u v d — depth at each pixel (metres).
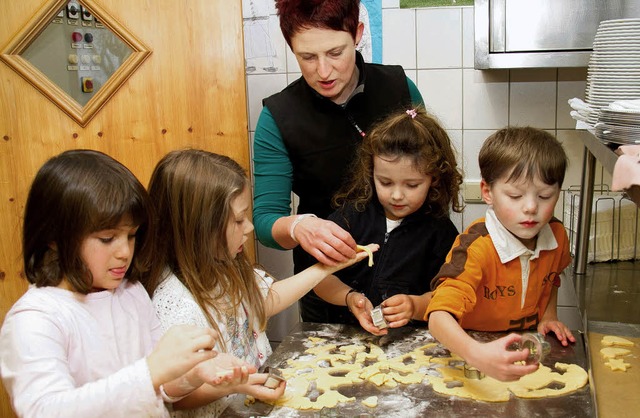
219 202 1.14
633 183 0.71
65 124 1.98
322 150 1.52
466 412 0.93
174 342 0.87
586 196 1.60
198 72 1.97
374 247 1.27
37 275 0.98
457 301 1.12
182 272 1.16
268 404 0.99
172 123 1.99
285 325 2.29
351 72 1.40
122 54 1.97
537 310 1.28
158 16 1.94
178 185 1.15
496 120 2.06
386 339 1.25
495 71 2.02
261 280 1.33
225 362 0.96
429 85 2.08
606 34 1.27
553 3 1.73
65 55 1.95
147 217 1.02
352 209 1.42
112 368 1.00
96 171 0.95
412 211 1.35
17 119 1.97
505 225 1.18
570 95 1.99
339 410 0.96
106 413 0.83
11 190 2.00
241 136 2.00
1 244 2.03
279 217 1.45
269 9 2.13
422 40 2.05
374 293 1.40
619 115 0.93
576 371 1.04
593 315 1.35
